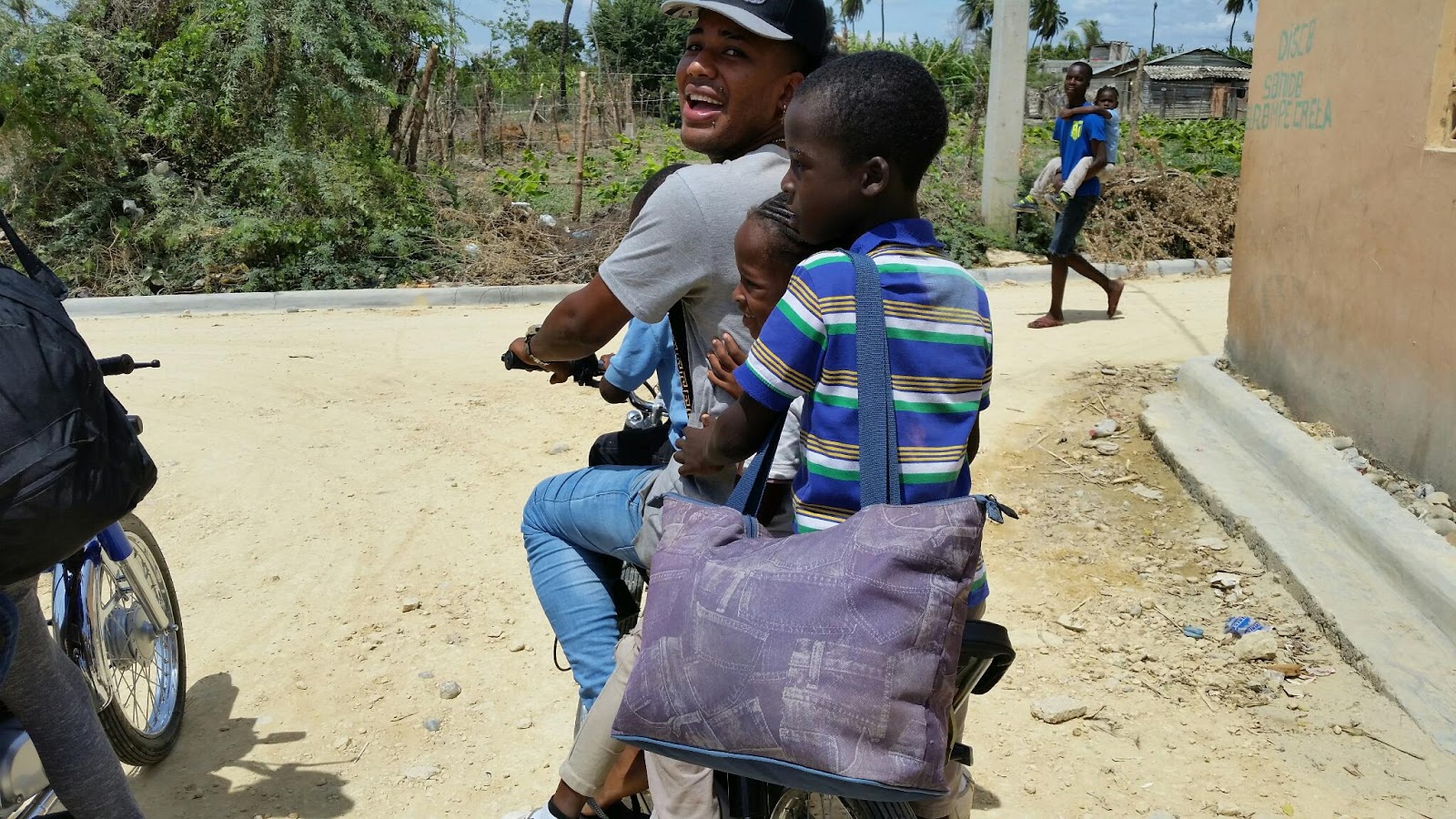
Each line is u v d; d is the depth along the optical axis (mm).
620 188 13492
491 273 10805
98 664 3219
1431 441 4770
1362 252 5242
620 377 2729
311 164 11102
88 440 2109
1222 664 4031
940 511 1777
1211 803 3311
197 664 4074
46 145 11039
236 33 11570
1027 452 5941
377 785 3422
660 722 1819
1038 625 4328
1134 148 14117
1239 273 6605
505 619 4379
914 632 1726
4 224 2256
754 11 2344
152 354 8125
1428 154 4738
